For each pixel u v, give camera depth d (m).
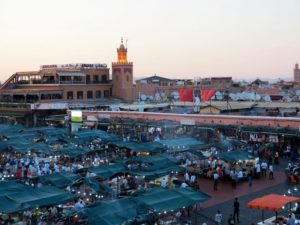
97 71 87.19
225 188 33.34
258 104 69.44
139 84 93.38
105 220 18.77
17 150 38.94
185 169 32.31
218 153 38.12
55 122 71.62
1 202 21.05
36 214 23.56
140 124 57.53
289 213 24.27
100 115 65.00
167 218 24.27
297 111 64.94
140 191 24.05
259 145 46.19
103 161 37.81
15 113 77.06
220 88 102.50
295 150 45.19
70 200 22.69
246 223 25.16
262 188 33.16
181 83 108.38
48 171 33.47
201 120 54.53
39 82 82.62
